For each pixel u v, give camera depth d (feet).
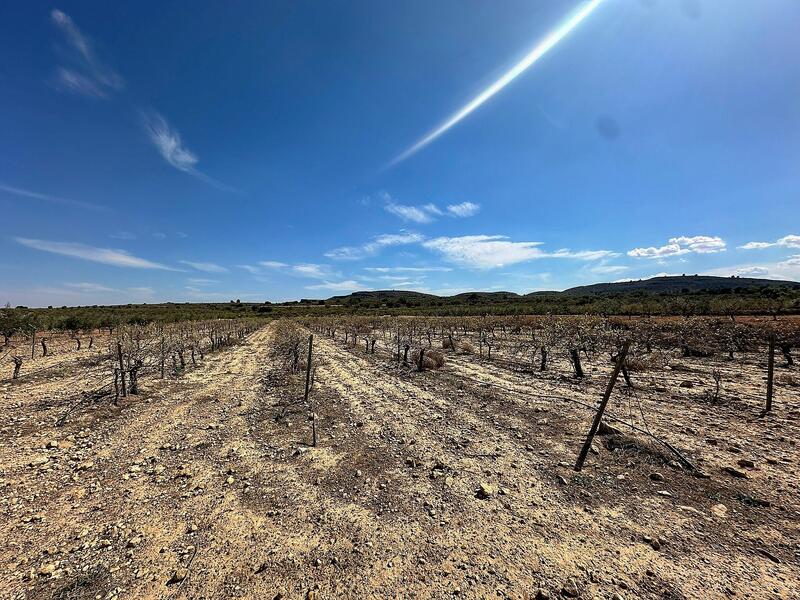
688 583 14.08
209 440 30.22
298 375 57.72
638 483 21.88
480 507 19.62
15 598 13.82
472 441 29.07
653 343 74.54
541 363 60.39
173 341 67.05
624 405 37.01
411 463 25.17
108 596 13.89
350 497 20.92
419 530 17.71
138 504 20.38
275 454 27.14
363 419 35.06
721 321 87.76
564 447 27.48
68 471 24.63
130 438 30.76
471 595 13.66
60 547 16.76
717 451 25.71
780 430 29.63
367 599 13.55
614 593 13.64
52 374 57.52
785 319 98.48
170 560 15.83
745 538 16.70
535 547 16.33
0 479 23.45
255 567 15.31
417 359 66.90
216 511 19.61
